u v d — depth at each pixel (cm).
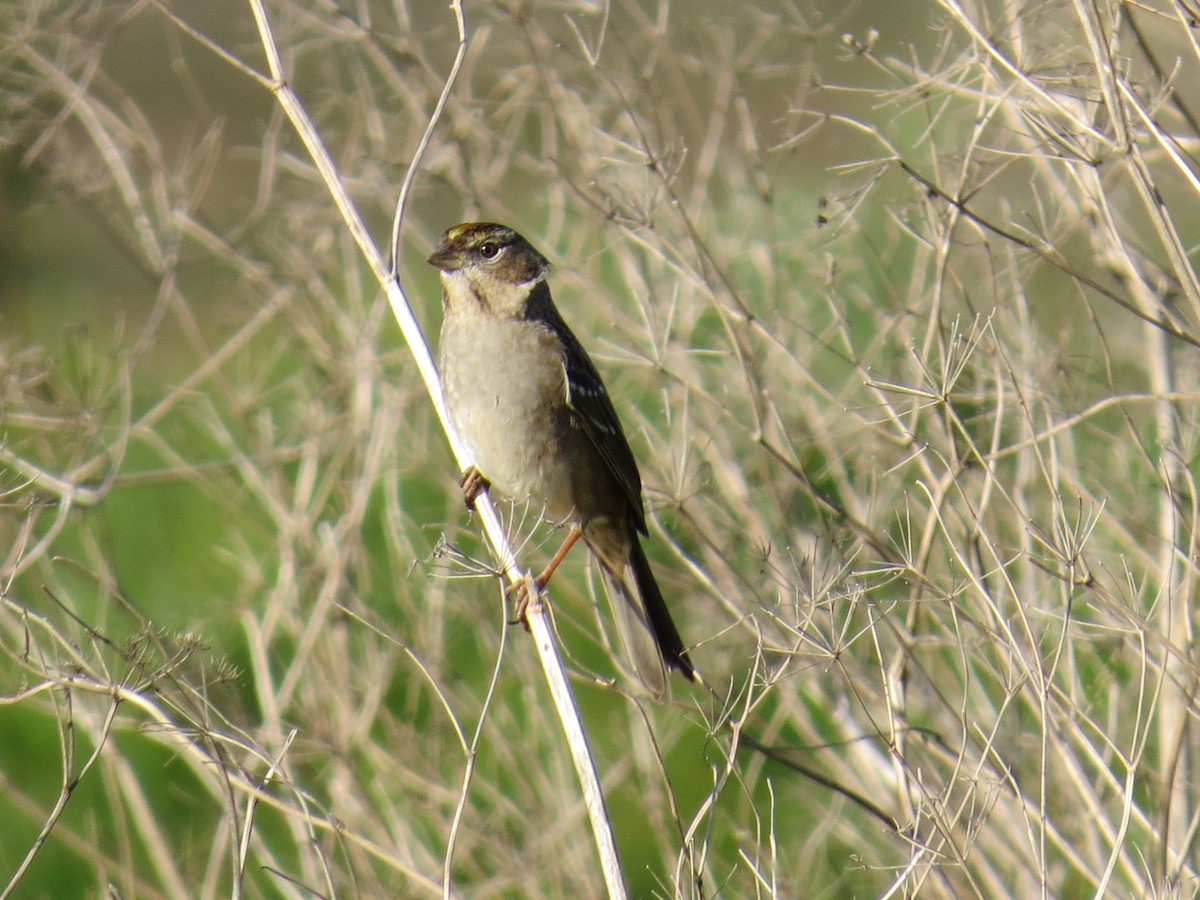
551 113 1248
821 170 1336
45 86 1223
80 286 1652
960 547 1031
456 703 1147
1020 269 1122
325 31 1348
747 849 1052
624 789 1200
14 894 1146
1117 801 1002
